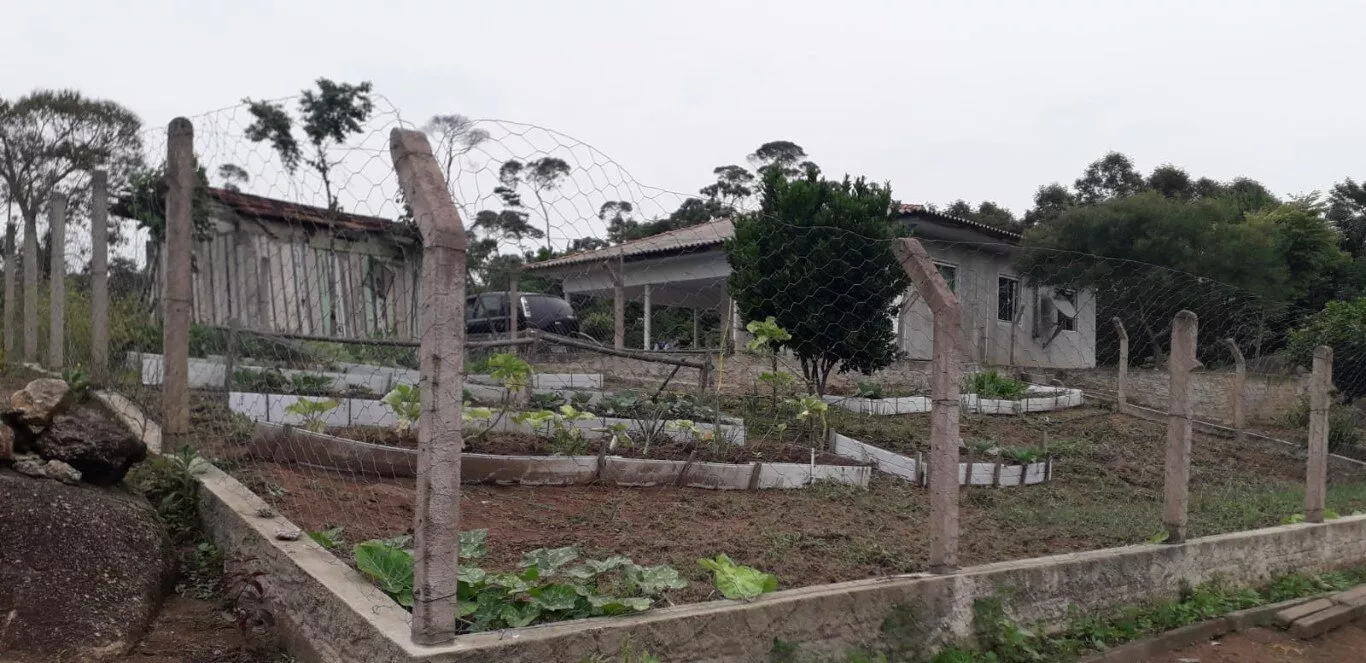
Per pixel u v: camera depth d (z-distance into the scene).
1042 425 11.18
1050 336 8.49
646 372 8.72
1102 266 7.99
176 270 5.03
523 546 4.51
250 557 3.83
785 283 7.29
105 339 6.27
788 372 8.59
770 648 3.54
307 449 5.62
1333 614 5.41
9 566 3.42
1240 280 19.22
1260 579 6.10
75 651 3.23
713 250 7.34
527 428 7.20
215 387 5.96
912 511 6.37
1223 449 11.11
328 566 3.55
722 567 3.71
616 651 3.12
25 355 7.62
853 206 10.13
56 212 7.15
